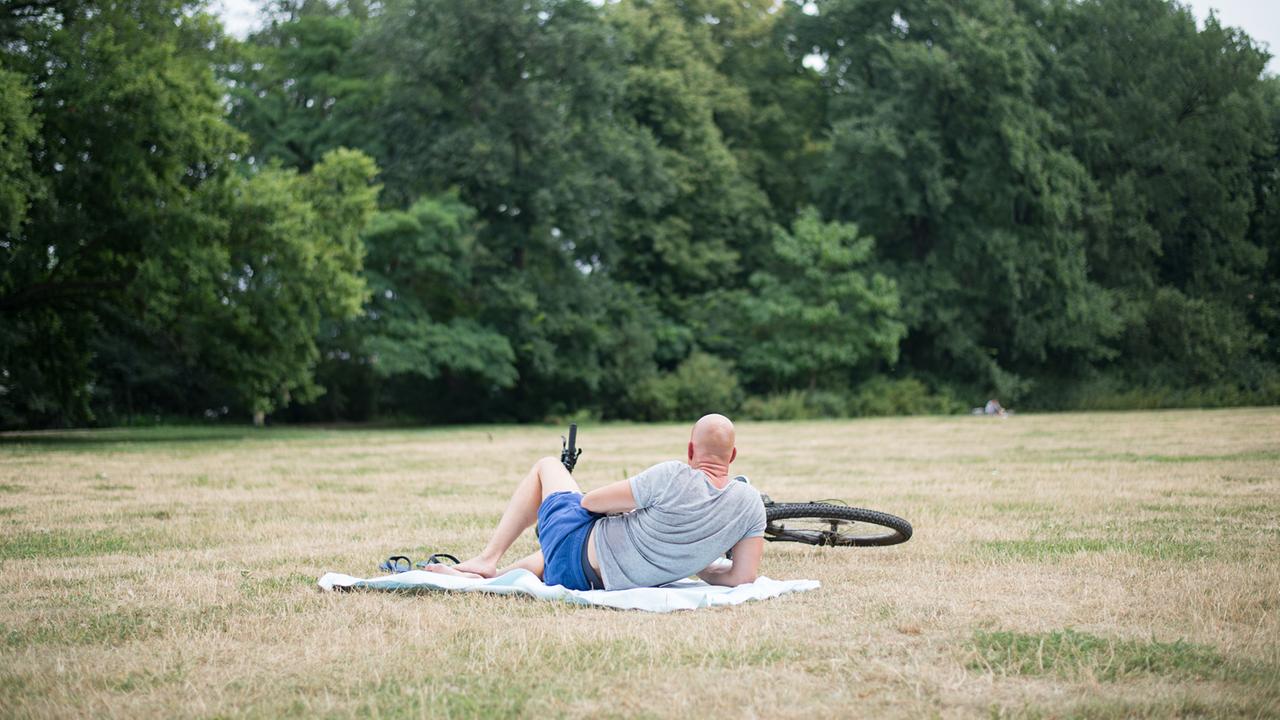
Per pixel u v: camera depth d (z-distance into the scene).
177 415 45.53
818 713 3.74
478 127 41.75
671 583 6.07
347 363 45.00
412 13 41.47
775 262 49.41
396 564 6.69
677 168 48.62
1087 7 52.88
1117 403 48.75
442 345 40.69
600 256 47.84
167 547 7.91
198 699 3.93
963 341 48.34
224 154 28.16
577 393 46.44
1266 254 52.84
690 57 50.88
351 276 29.80
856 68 51.00
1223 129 51.56
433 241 40.03
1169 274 54.06
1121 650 4.54
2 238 26.11
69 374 30.17
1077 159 51.41
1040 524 8.84
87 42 25.88
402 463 17.38
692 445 6.09
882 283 46.56
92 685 4.17
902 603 5.58
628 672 4.27
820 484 12.77
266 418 46.59
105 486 12.88
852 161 48.06
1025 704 3.82
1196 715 3.72
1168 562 6.80
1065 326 48.31
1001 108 46.25
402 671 4.33
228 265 26.84
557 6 43.06
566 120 44.62
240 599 5.81
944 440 23.03
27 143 24.20
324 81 43.19
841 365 48.38
